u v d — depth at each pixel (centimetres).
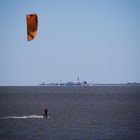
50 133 15550
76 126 17775
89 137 14550
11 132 15838
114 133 15600
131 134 15412
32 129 16700
